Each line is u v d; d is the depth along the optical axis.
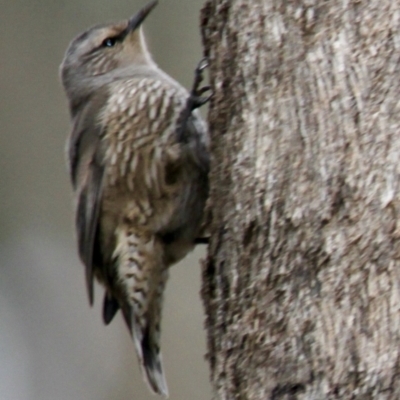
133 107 10.34
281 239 7.96
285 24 8.20
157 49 15.41
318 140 7.89
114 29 11.52
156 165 10.21
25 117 15.87
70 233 16.19
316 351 7.66
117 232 10.52
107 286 10.91
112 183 10.43
